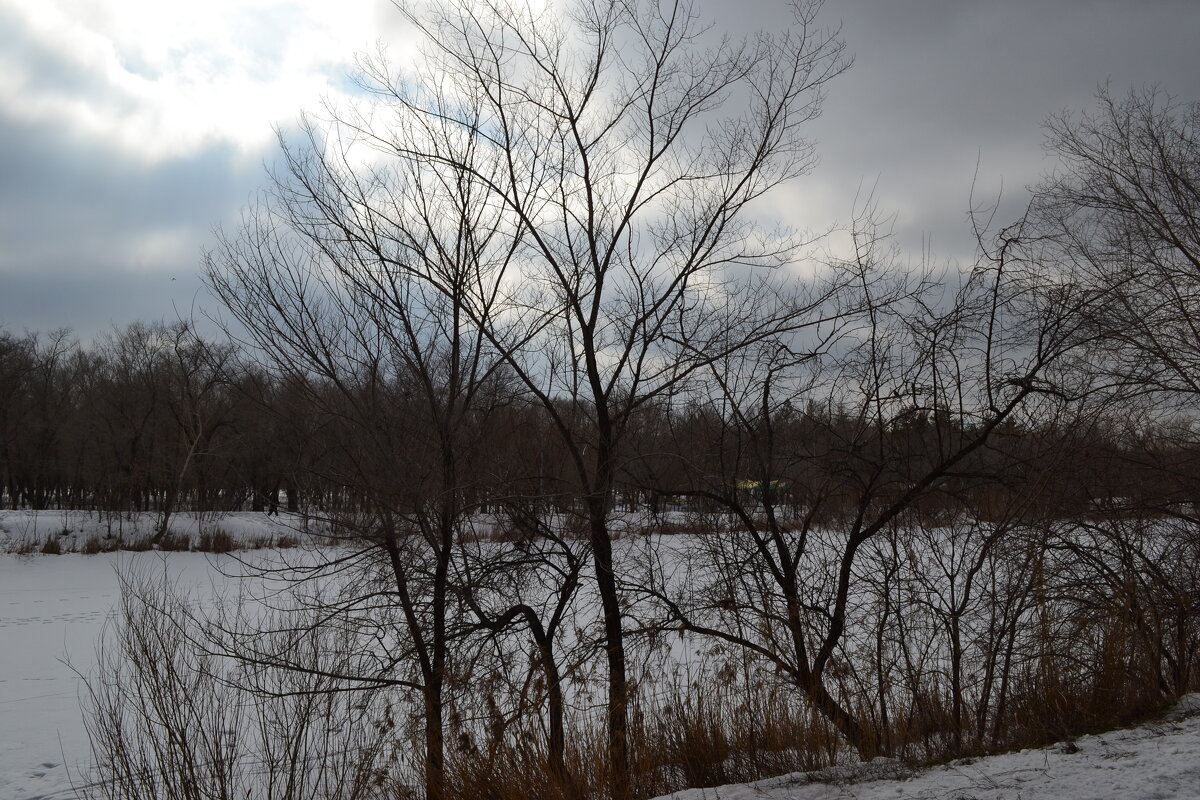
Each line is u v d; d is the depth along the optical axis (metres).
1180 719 7.07
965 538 8.88
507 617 9.14
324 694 8.32
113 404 45.59
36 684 15.67
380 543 8.75
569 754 8.30
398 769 8.41
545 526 9.33
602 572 8.98
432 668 8.80
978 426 9.01
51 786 10.42
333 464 8.66
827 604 9.11
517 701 8.50
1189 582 9.05
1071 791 5.22
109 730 7.98
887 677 8.68
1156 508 9.14
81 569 33.53
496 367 9.12
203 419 20.47
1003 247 8.89
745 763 8.07
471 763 8.06
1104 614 8.35
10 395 59.09
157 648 8.02
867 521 9.46
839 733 8.41
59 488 64.75
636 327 9.05
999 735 8.01
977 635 8.66
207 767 7.44
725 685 8.49
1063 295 8.84
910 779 6.27
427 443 8.77
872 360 9.20
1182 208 10.48
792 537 9.52
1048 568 8.60
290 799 7.48
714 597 8.98
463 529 9.20
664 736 8.31
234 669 8.78
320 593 9.14
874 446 9.36
